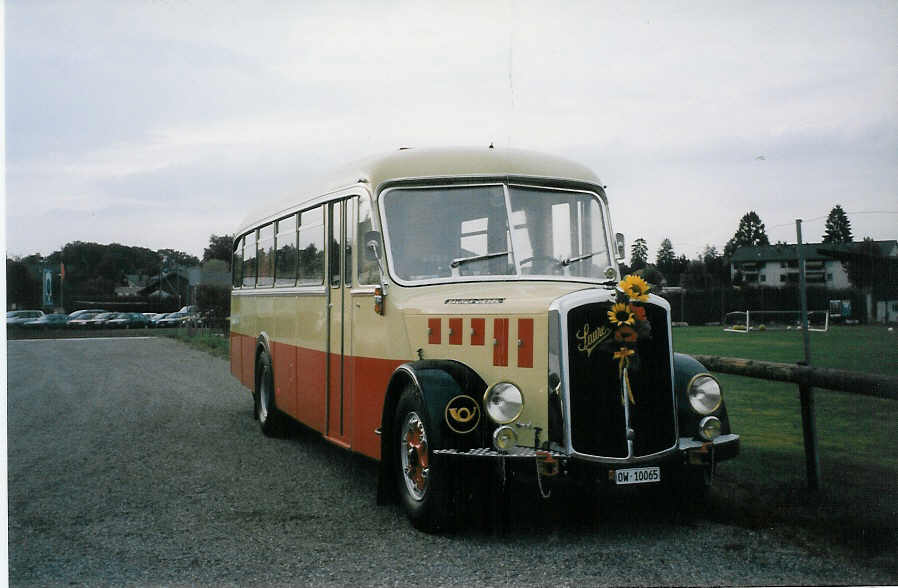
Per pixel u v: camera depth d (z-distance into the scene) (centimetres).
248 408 1224
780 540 499
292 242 877
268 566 473
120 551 506
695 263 8000
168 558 491
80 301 7006
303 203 827
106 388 1534
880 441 782
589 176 657
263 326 1002
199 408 1224
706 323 4453
